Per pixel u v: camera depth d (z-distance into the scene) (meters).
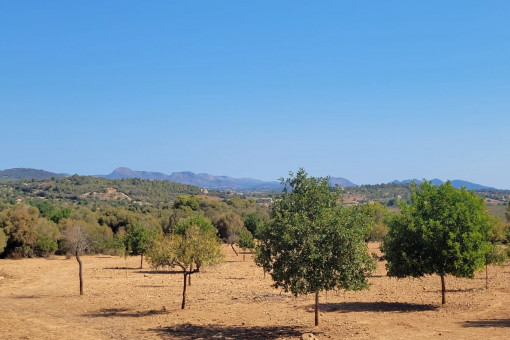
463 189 30.83
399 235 30.11
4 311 32.66
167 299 38.34
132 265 74.44
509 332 21.09
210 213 158.88
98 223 118.56
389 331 22.72
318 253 22.12
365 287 23.12
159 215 146.00
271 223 23.47
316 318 25.06
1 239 88.25
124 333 25.41
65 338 24.19
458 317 25.77
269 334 23.92
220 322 27.92
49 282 53.12
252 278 53.25
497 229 45.69
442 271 29.09
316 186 23.62
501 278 44.09
